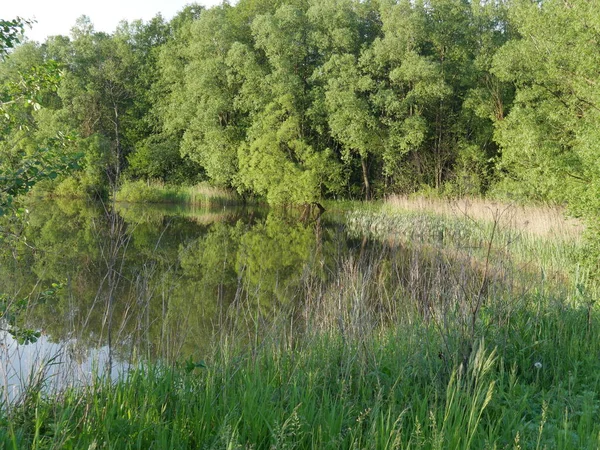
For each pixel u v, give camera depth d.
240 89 40.00
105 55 47.59
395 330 6.46
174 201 40.59
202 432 3.86
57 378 4.76
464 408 4.10
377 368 4.89
